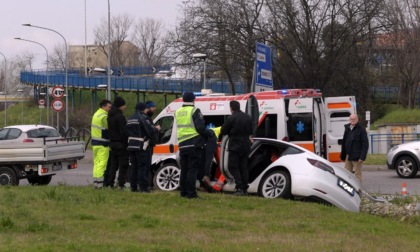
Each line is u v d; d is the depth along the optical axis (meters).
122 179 12.40
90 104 68.00
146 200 10.69
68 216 9.11
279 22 40.84
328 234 8.41
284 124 17.50
